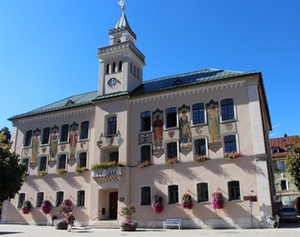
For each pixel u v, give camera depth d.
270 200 27.53
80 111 39.91
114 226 32.47
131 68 39.72
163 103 34.81
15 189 27.66
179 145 32.62
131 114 36.28
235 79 31.86
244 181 28.92
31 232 27.30
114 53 39.97
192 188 30.83
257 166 28.75
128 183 33.78
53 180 38.94
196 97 33.31
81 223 35.41
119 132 35.75
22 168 28.45
